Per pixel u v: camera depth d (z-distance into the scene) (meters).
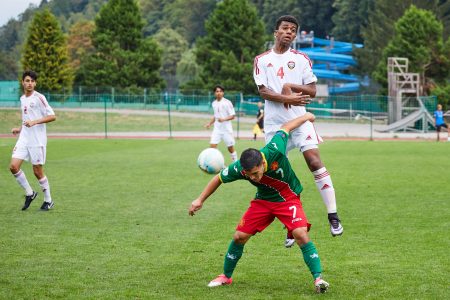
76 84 87.38
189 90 79.62
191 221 13.10
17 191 17.73
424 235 11.59
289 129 8.37
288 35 10.22
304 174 22.05
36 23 78.69
